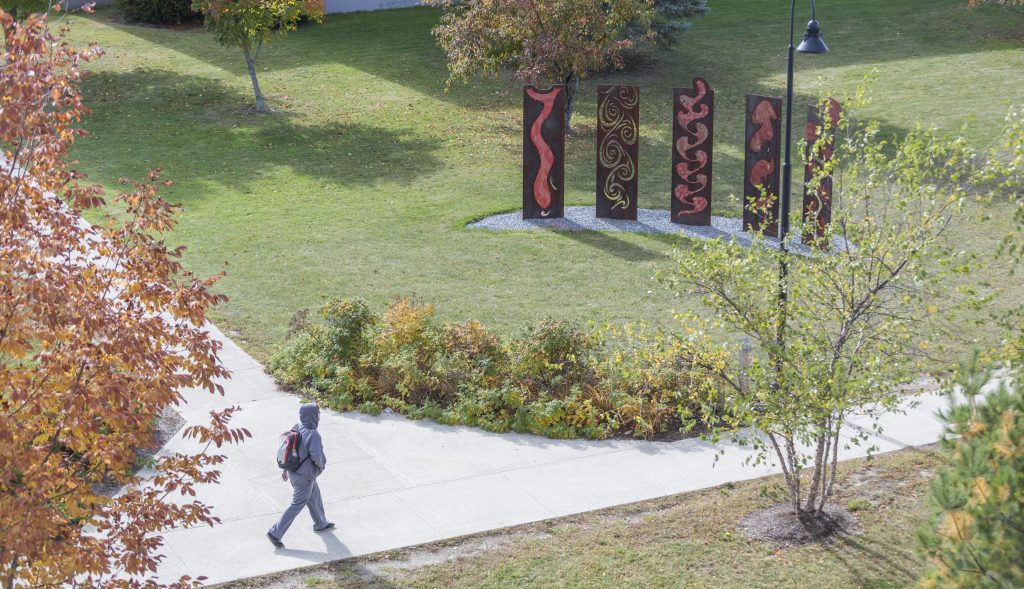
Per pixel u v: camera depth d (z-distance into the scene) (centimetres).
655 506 1163
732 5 4672
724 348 1070
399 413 1432
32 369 734
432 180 2673
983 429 690
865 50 3894
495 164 2814
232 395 1467
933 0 4569
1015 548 636
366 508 1161
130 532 753
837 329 1440
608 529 1102
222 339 1678
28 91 690
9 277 670
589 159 2861
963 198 969
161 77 3556
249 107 3284
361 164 2809
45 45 715
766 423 999
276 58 3850
